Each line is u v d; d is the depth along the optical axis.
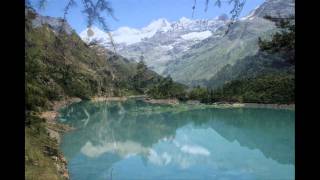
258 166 41.84
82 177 35.22
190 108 102.75
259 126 71.38
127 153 49.25
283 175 37.84
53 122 58.25
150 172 40.03
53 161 32.47
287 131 64.69
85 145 50.94
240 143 57.22
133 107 100.31
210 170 40.75
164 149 53.53
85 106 80.06
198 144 57.62
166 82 122.38
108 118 80.69
